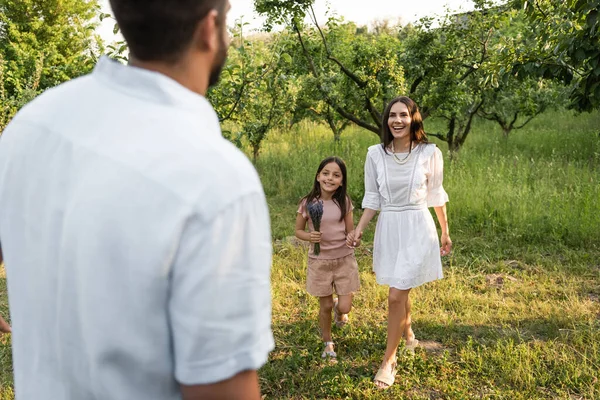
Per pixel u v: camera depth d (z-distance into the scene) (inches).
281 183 388.2
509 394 138.8
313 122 596.4
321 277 157.6
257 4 335.3
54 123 36.7
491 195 307.7
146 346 32.9
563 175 365.1
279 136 559.2
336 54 374.9
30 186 36.6
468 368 151.9
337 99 361.4
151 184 31.9
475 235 276.4
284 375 150.7
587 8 201.5
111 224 32.0
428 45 359.6
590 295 202.1
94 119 35.4
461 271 225.8
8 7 751.7
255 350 33.3
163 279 31.8
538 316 184.4
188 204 31.5
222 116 220.8
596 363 150.0
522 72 259.0
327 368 149.9
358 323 183.0
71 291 33.7
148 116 34.3
